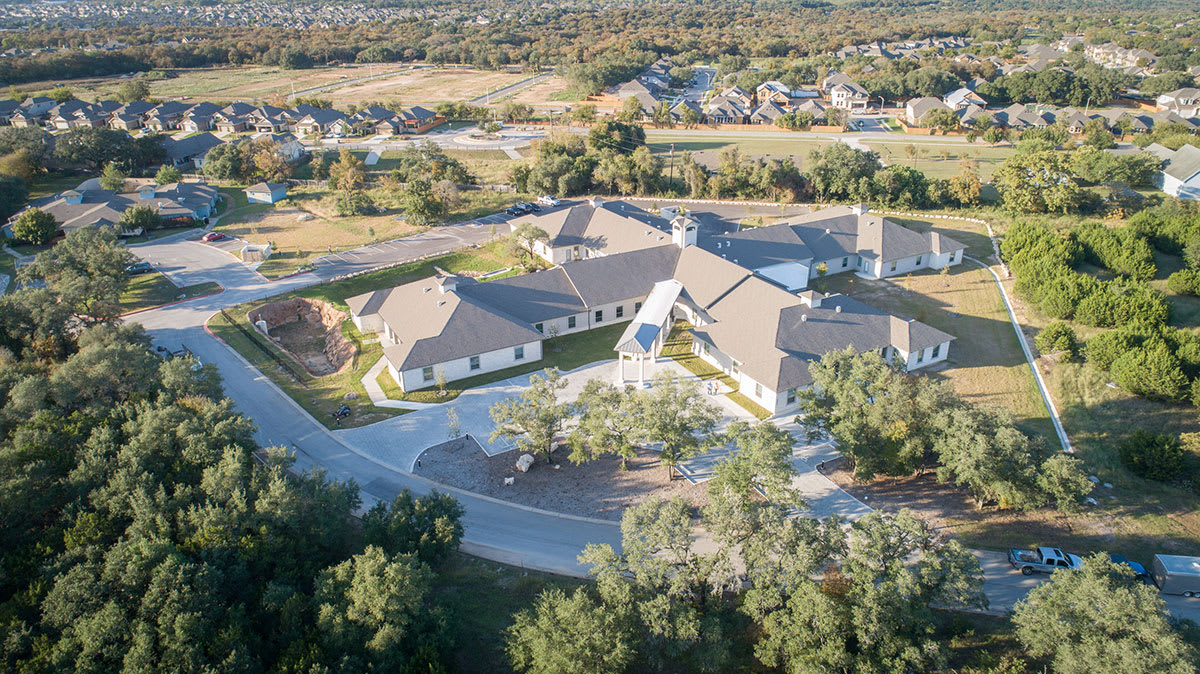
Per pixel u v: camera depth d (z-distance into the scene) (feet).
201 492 145.59
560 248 318.45
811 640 120.78
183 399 176.35
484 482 181.78
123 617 115.75
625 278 270.87
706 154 471.21
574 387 223.10
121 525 138.10
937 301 281.33
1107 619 112.47
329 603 123.85
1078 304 257.55
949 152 507.71
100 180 424.46
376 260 327.67
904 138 553.64
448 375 226.99
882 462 170.91
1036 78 647.15
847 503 172.14
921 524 130.41
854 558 126.52
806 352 213.87
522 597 145.28
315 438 199.52
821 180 407.03
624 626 120.78
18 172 425.28
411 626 123.54
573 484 181.27
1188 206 357.00
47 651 112.98
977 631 136.46
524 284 258.78
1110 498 174.60
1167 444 177.37
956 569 124.06
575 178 427.74
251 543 132.16
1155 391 206.39
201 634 116.98
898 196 392.47
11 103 606.14
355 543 156.04
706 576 130.72
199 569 123.54
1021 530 164.04
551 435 185.06
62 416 172.24
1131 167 420.77
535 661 118.52
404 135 576.20
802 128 579.89
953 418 164.55
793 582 126.11
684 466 187.83
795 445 194.29
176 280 306.14
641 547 129.59
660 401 174.29
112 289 249.14
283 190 423.64
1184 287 278.87
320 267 320.09
